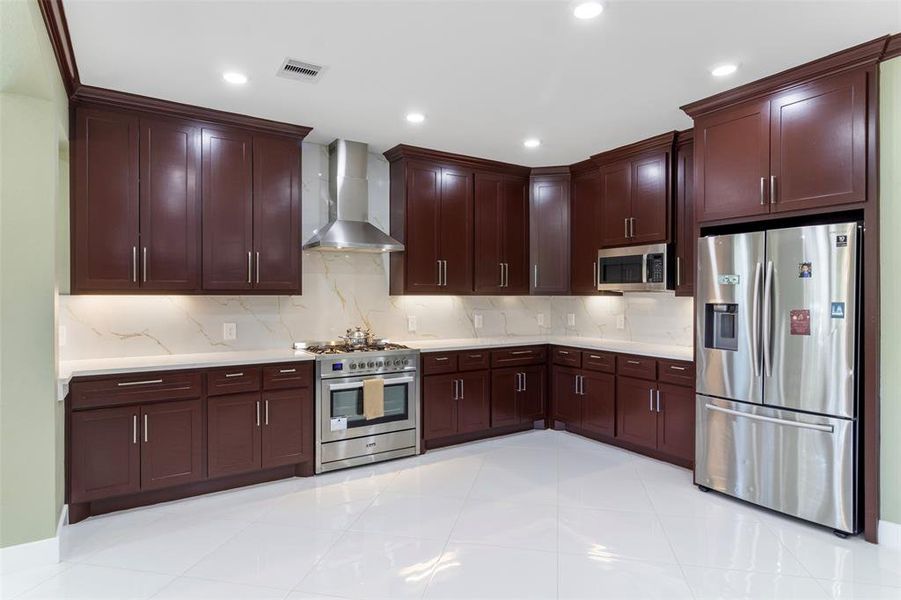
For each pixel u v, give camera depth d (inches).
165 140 135.7
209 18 92.8
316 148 170.2
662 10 90.7
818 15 92.4
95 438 119.0
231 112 140.9
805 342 115.3
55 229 102.1
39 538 99.4
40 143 100.5
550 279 203.0
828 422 112.0
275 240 151.9
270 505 128.0
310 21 94.0
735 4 88.9
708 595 89.4
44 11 84.1
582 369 185.9
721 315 133.8
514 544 108.0
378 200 182.5
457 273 186.4
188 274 139.0
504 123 150.6
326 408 150.4
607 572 97.0
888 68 104.3
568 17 92.9
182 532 113.3
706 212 135.6
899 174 103.5
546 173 202.5
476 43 102.7
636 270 171.9
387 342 177.5
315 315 171.3
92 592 90.4
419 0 87.4
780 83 118.3
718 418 132.5
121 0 86.8
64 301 134.3
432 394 171.2
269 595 89.6
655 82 121.6
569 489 138.6
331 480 145.3
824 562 100.2
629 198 176.1
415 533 112.9
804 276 115.3
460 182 187.5
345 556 103.0
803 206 115.8
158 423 126.4
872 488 107.3
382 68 113.7
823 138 112.5
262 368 140.5
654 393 161.0
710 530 114.2
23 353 99.0
